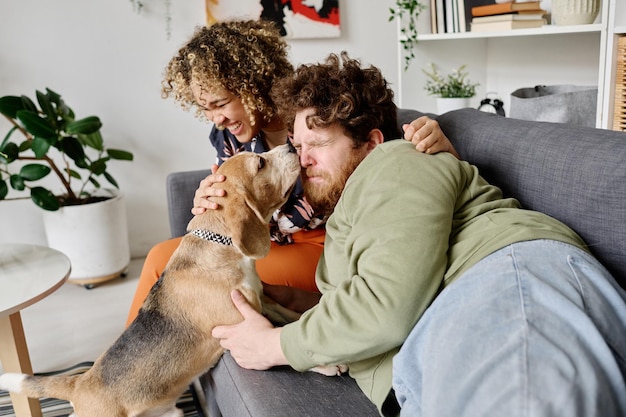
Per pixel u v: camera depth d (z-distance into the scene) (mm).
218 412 1503
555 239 1002
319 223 1834
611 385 787
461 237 1075
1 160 2752
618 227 1101
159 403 1379
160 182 3334
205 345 1378
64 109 2779
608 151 1141
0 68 2951
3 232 3113
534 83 2713
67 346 2422
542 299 848
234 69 1681
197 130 3324
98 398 1366
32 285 1716
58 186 3174
